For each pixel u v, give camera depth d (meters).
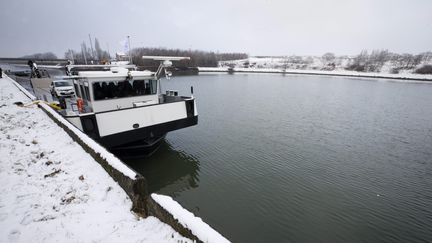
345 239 6.79
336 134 16.50
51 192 4.86
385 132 17.39
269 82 57.09
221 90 38.91
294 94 36.00
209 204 8.23
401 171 11.06
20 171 5.70
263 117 20.67
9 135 8.32
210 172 10.39
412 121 20.86
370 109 25.81
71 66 10.46
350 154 12.93
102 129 8.23
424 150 13.77
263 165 11.14
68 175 5.55
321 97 33.53
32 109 13.27
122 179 4.88
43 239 3.61
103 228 3.90
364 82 61.41
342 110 24.81
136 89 9.87
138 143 10.13
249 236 6.78
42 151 6.99
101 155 5.87
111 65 11.26
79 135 7.23
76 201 4.57
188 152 12.34
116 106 9.43
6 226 3.81
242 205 8.17
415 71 89.88
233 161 11.48
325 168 11.07
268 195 8.77
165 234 3.78
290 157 12.20
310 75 91.69
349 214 7.86
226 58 179.88
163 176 10.02
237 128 17.06
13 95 18.77
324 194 8.93
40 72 23.86
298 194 8.90
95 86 8.81
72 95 18.66
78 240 3.62
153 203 4.28
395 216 7.84
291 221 7.45
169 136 14.72
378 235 6.98
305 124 18.84
